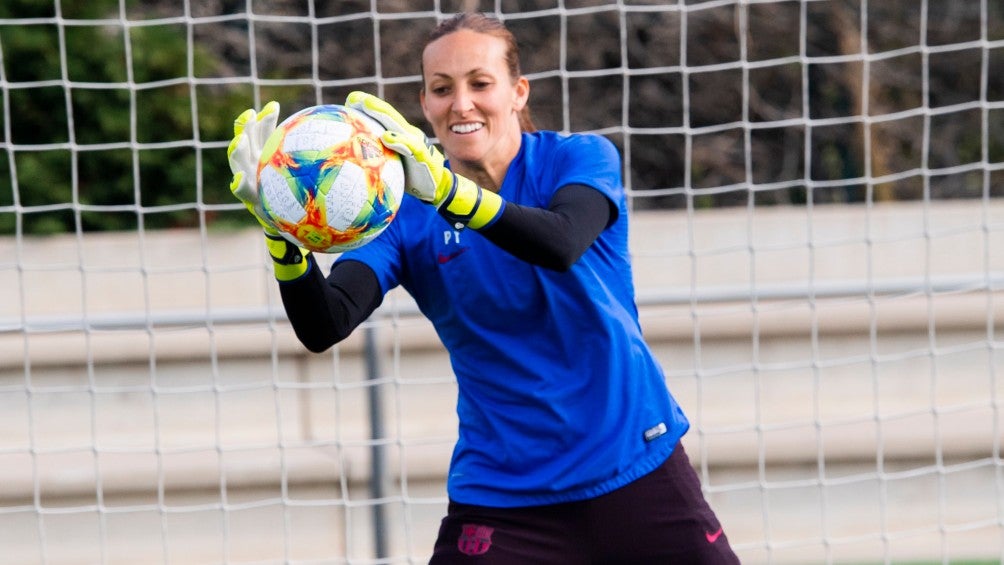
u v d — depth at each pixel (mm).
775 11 47812
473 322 11672
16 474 20828
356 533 20875
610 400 11547
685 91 18547
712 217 29906
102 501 19328
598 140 11531
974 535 21219
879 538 18391
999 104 18578
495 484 11766
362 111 10273
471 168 11641
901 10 49438
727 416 23016
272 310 17484
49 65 37125
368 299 11633
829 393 23594
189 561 20859
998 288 18094
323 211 9922
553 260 10312
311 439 22188
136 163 17797
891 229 30297
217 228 35812
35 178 36750
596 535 11664
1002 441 21766
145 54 38000
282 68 43375
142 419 22547
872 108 48469
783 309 21062
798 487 21656
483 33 11297
